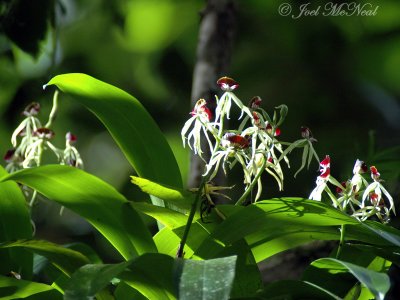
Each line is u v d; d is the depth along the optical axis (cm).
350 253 137
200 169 157
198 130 130
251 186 130
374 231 125
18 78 229
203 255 131
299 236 134
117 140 136
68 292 117
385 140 244
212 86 167
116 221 131
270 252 136
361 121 253
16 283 130
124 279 127
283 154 131
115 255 226
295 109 254
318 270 134
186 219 131
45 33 191
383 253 133
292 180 214
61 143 256
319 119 252
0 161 232
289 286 126
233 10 172
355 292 133
